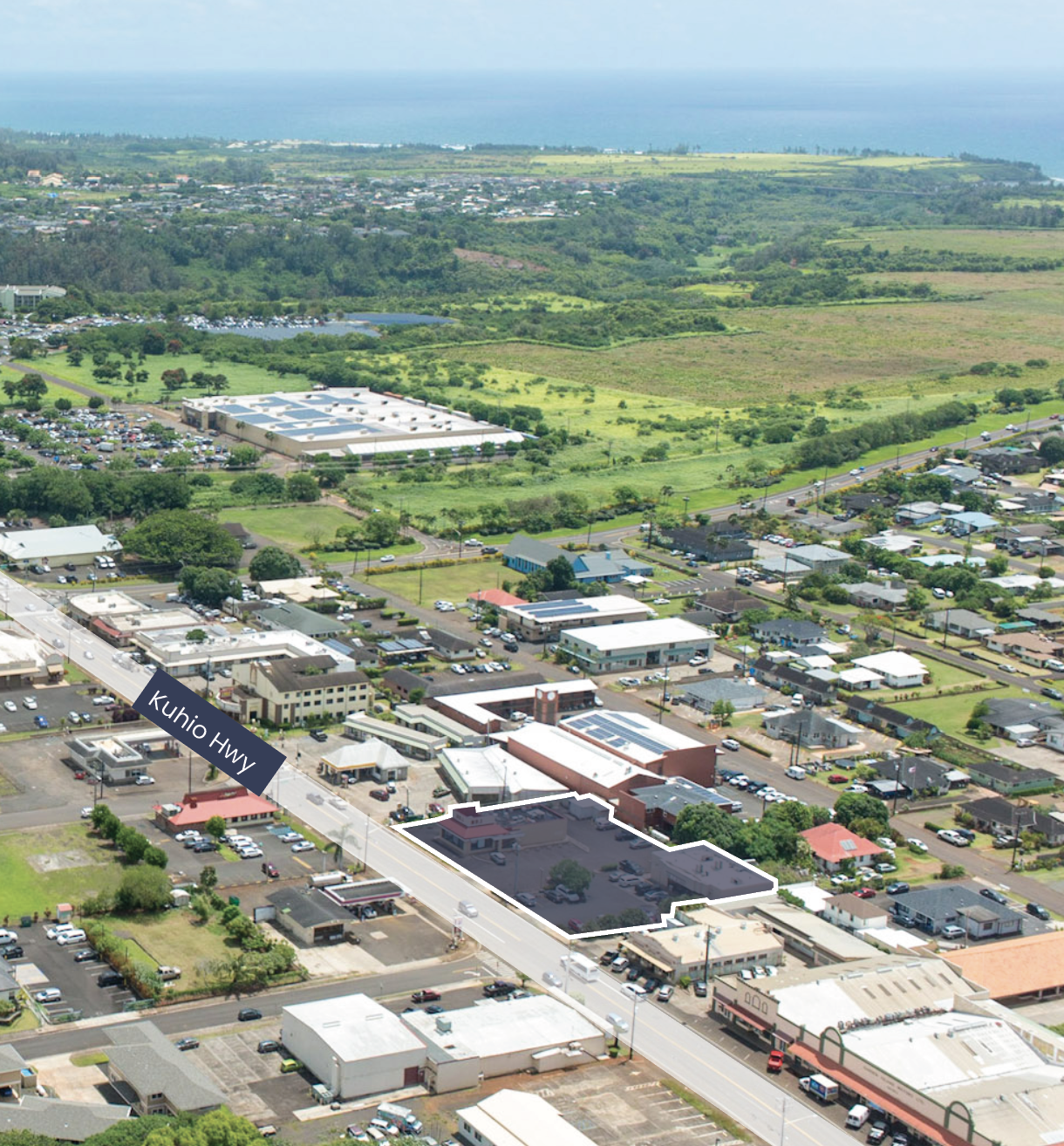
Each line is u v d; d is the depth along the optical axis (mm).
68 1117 178500
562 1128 182250
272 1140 179625
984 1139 183625
